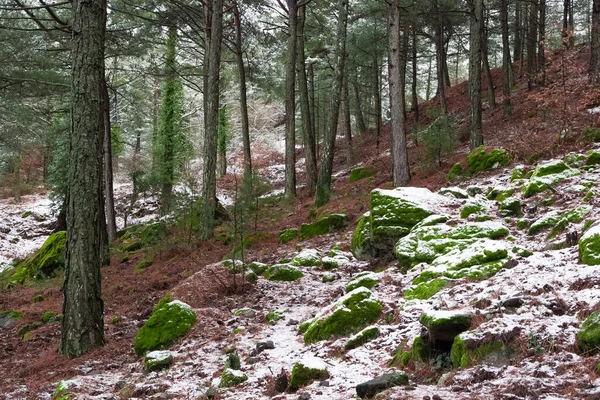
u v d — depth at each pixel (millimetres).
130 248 19641
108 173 22938
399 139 16078
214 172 16609
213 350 7211
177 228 17391
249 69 27766
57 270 18156
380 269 9586
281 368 5738
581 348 3986
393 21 15820
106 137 22453
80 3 8773
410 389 4102
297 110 46875
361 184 20891
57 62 21328
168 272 14172
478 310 5020
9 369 8398
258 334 7574
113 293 13055
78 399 5875
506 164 14125
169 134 28203
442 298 5996
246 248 14656
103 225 17500
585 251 5754
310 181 22859
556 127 14625
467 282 6449
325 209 17125
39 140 27797
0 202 35875
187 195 17828
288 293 9672
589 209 7844
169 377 6387
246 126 25234
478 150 15250
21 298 15156
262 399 4949
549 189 10023
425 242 8742
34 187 40125
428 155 17547
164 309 8555
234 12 24266
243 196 14461
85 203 8641
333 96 18500
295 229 15227
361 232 11031
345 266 10805
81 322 8430
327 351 5977
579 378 3570
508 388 3648
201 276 10539
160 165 27625
